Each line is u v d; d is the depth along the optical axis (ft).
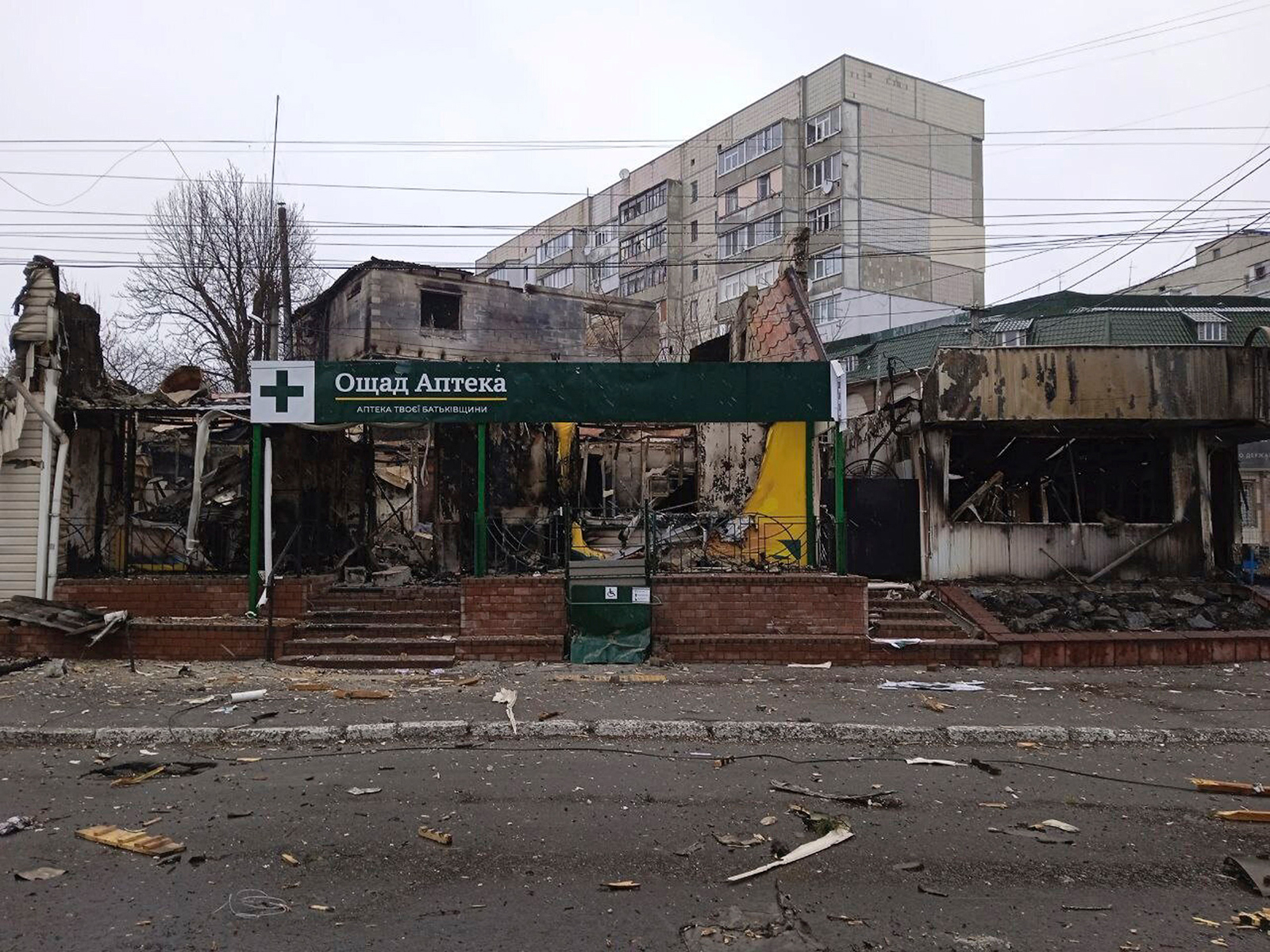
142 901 15.31
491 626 37.99
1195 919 15.16
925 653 37.99
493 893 15.78
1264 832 19.45
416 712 28.48
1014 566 49.26
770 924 14.71
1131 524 49.62
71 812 19.76
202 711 28.37
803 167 146.72
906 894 15.97
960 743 26.86
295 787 21.68
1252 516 99.35
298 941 13.97
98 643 36.40
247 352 95.20
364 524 50.75
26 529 38.63
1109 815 20.47
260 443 39.19
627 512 62.18
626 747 25.84
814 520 44.62
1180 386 47.96
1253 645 39.42
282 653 36.68
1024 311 117.08
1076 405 48.08
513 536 46.91
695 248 166.71
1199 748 26.63
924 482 49.47
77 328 42.68
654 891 15.96
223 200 95.45
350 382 38.81
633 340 120.57
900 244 145.07
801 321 52.42
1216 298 113.09
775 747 26.25
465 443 48.29
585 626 37.19
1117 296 114.42
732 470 52.80
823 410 39.86
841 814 20.21
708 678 34.30
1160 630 42.57
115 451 43.91
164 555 45.75
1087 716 29.07
